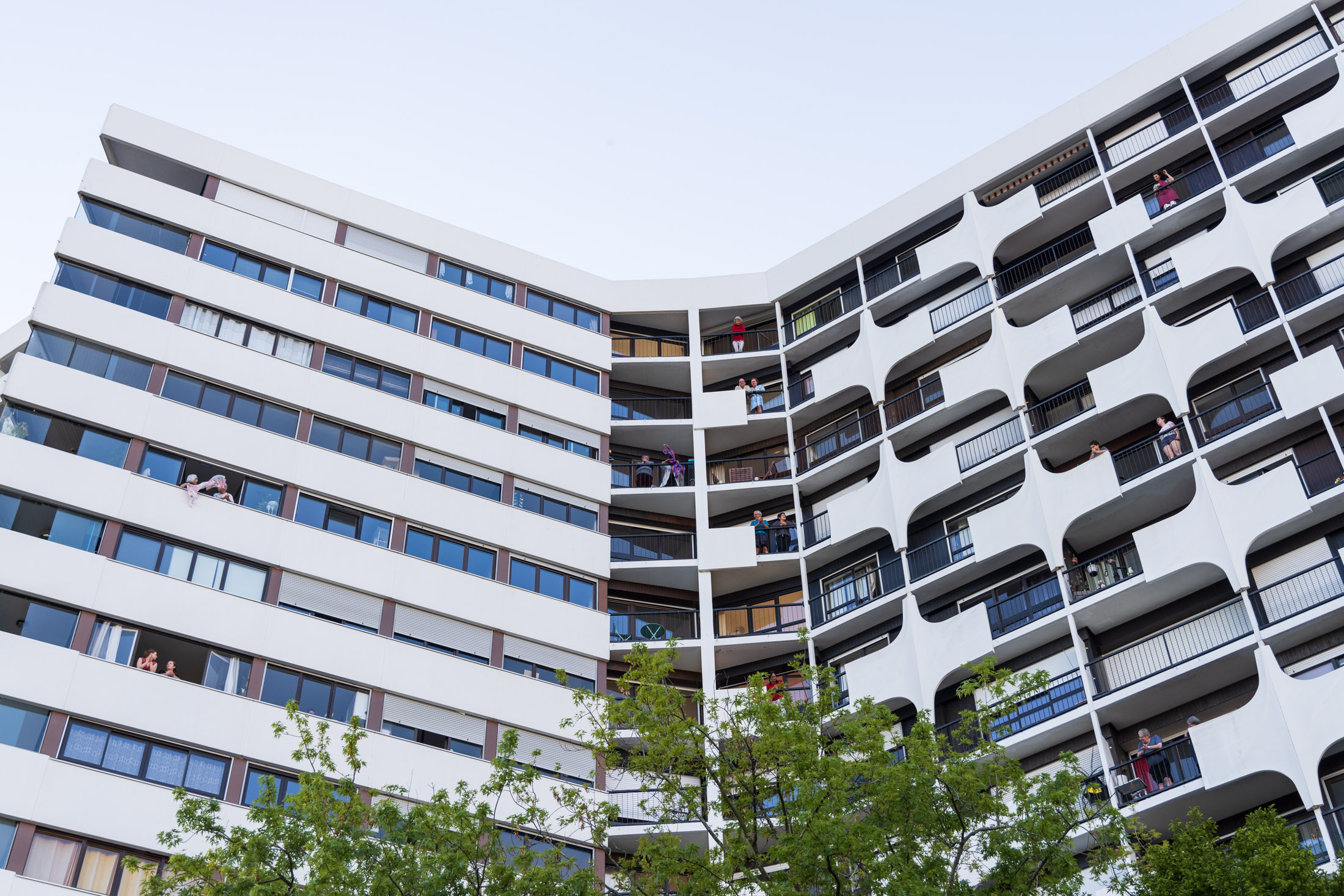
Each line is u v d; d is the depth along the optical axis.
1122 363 33.09
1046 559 33.44
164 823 27.78
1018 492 33.69
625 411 43.03
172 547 31.31
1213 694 29.55
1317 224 31.92
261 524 32.81
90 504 30.66
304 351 36.28
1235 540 29.14
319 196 39.25
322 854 18.66
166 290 34.88
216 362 34.47
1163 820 28.23
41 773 26.97
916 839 19.98
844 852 18.73
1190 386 33.03
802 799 20.12
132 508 31.16
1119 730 30.64
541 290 42.31
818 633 36.62
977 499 35.88
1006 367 35.62
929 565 35.72
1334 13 35.41
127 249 34.88
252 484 33.47
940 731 32.84
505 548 36.62
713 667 36.84
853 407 40.72
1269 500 29.08
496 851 19.75
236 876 19.66
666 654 22.84
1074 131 38.25
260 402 34.78
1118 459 33.75
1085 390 35.44
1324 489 29.47
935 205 40.41
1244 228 32.75
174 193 36.44
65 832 26.70
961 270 38.97
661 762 21.45
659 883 20.48
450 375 38.56
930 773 20.41
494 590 35.66
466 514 36.38
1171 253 34.41
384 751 31.59
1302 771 25.91
